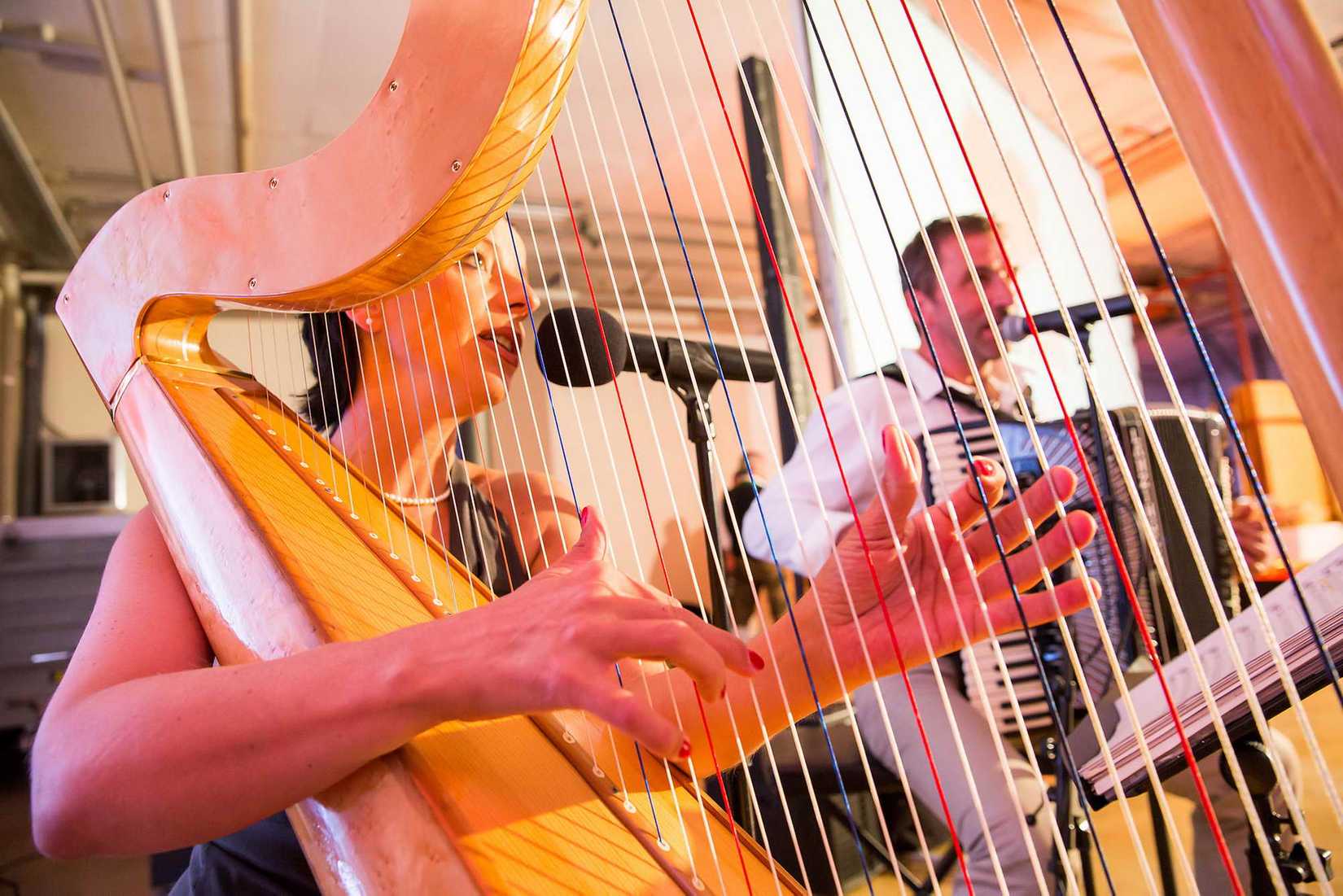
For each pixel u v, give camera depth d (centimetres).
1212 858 167
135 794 53
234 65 457
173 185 86
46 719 61
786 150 314
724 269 719
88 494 699
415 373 112
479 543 119
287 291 76
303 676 55
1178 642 157
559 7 62
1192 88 30
